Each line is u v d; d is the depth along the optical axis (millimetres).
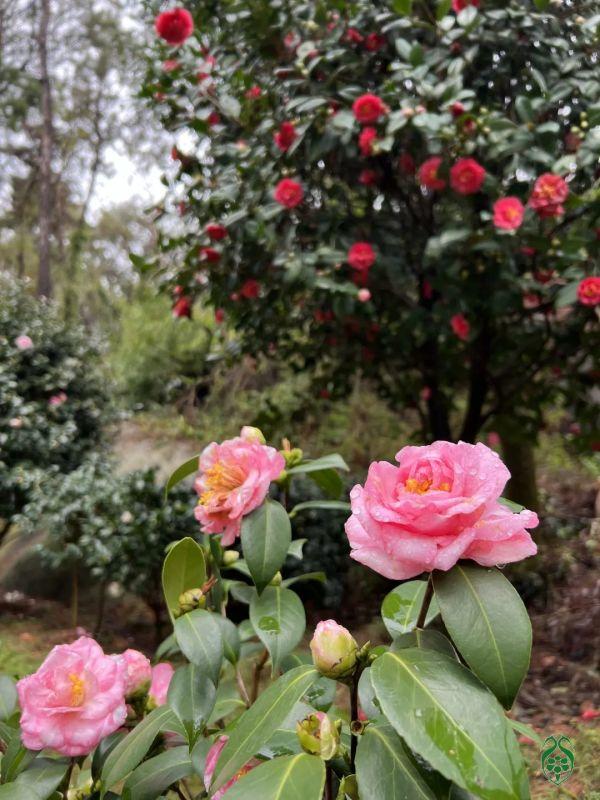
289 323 3732
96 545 3359
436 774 699
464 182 2531
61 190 17078
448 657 726
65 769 941
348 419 5551
